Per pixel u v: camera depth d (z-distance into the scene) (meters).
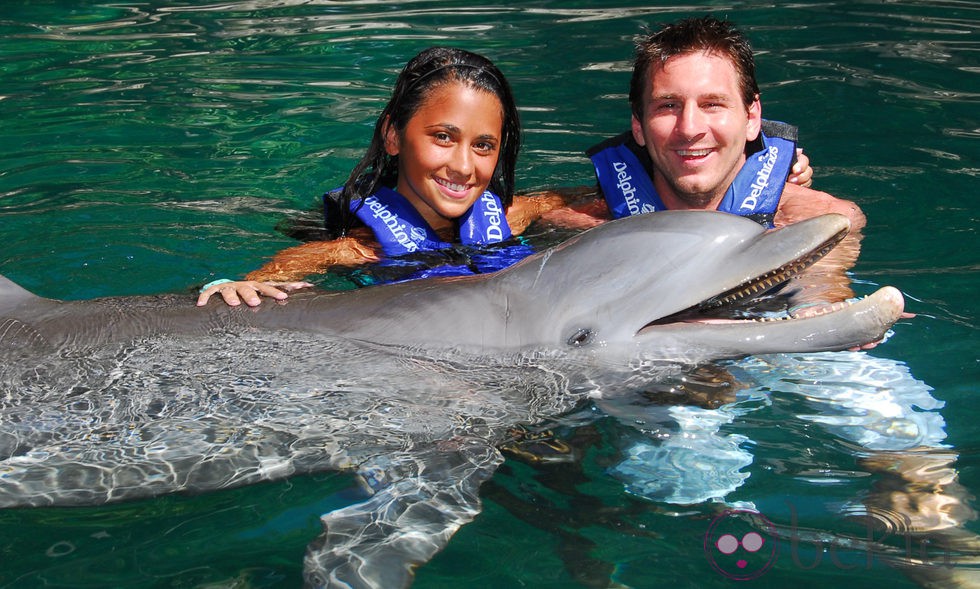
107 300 3.88
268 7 10.53
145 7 10.63
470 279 3.64
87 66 8.52
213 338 3.59
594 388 3.35
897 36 8.54
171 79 8.10
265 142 6.73
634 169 5.12
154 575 2.76
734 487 3.03
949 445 3.18
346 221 4.95
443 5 10.34
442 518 2.90
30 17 10.21
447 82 4.54
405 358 3.43
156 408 3.32
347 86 7.87
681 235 3.43
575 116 7.06
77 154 6.49
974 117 6.63
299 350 3.51
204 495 3.10
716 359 3.41
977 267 4.52
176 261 4.91
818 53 8.12
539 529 2.90
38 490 3.12
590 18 9.56
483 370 3.38
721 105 4.64
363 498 3.04
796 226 3.37
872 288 4.30
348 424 3.26
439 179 4.67
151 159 6.44
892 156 6.02
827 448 3.18
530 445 3.22
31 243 5.10
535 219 5.24
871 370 3.59
